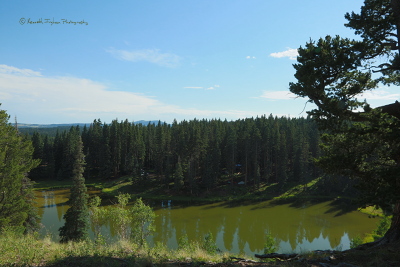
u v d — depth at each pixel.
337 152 10.66
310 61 9.80
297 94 10.66
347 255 8.44
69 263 7.36
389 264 7.08
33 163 22.95
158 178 86.25
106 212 25.66
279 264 7.95
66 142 98.00
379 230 30.45
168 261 8.29
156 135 94.88
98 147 98.75
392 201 8.17
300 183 81.00
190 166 80.31
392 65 10.34
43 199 67.69
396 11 9.80
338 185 73.00
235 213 59.88
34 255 7.93
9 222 19.23
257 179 76.88
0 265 6.99
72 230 29.39
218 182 82.25
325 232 46.91
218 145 83.62
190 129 96.75
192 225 50.56
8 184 19.77
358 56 9.84
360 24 10.48
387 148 9.65
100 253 8.65
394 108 9.91
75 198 30.27
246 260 8.74
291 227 49.97
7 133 22.16
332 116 9.98
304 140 81.88
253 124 96.88
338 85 10.23
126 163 92.94
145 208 22.80
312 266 7.48
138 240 20.58
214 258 9.34
